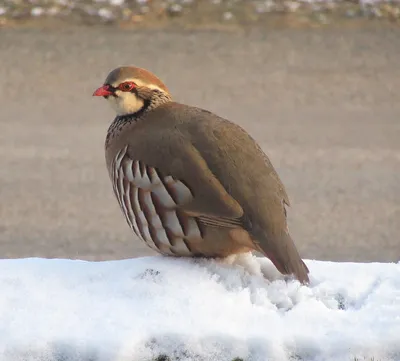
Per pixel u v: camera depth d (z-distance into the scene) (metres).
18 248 12.70
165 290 5.81
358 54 24.27
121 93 7.46
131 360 5.10
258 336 5.15
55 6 27.05
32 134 18.09
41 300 5.66
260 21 26.78
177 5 27.27
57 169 15.98
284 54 24.12
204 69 22.75
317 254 12.62
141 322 5.30
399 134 18.22
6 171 15.84
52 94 20.88
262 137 17.89
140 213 7.03
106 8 27.05
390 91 21.33
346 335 5.20
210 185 6.70
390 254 12.62
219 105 20.00
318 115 19.52
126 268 6.31
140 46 24.53
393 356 5.15
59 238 13.06
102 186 15.17
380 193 14.90
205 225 6.71
